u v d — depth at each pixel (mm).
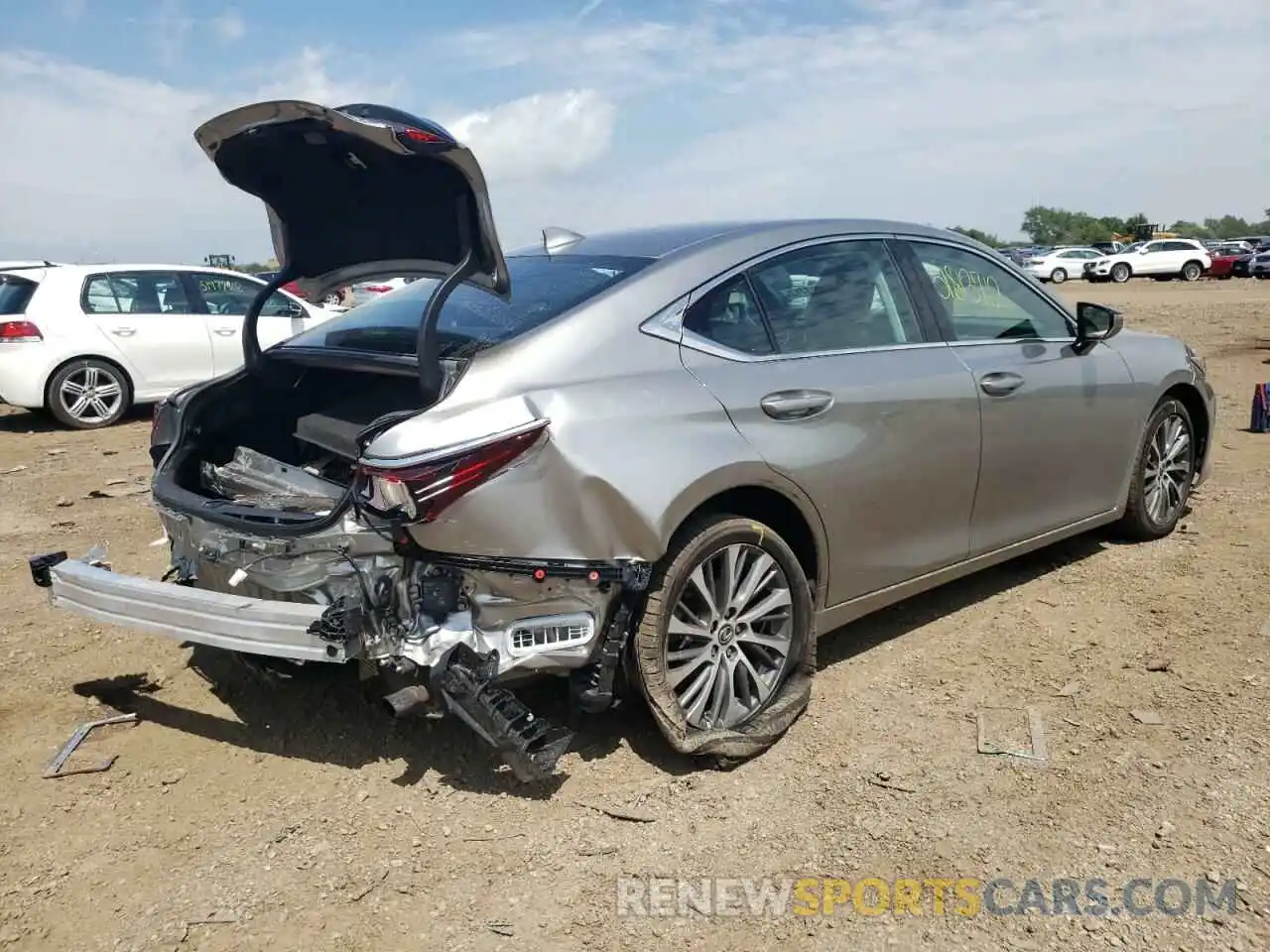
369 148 3027
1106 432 4750
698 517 3238
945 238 4293
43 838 3041
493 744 2818
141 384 10750
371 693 3723
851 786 3213
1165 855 2822
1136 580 4820
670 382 3188
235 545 3164
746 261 3564
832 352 3658
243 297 11484
